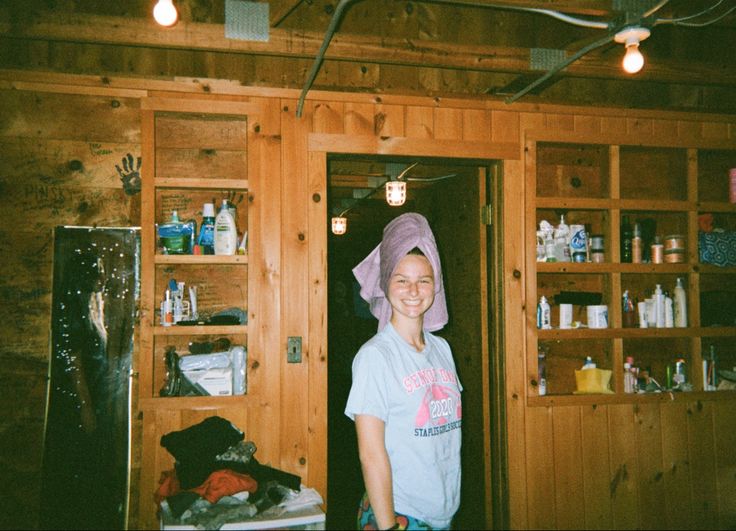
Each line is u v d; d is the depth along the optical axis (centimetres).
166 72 256
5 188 233
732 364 305
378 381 152
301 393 244
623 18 196
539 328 277
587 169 306
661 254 288
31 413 229
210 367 237
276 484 208
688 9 230
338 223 612
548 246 280
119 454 229
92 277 237
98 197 241
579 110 282
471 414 318
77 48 248
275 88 250
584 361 295
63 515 222
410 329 169
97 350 234
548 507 263
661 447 275
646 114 288
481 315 299
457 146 268
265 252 246
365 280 190
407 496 149
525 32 296
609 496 268
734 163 320
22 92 236
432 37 286
